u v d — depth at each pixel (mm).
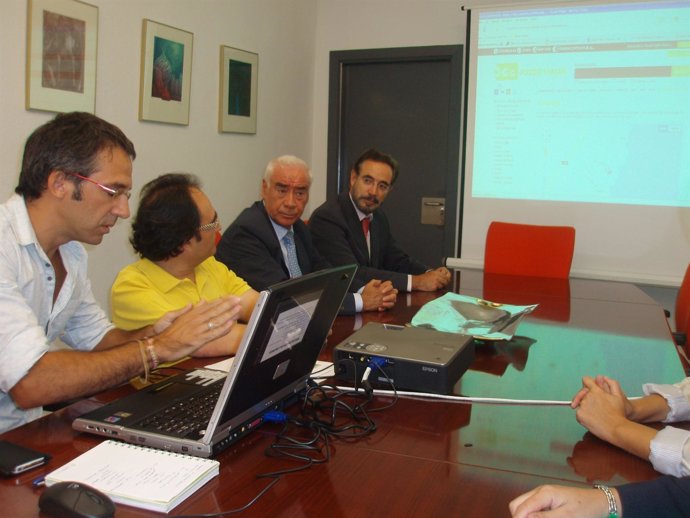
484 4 4105
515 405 1285
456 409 1253
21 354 1175
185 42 3285
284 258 2533
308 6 4469
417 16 4312
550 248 3225
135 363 1225
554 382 1439
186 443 1004
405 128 4465
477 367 1546
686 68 3533
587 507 851
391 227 4547
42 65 2520
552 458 1041
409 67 4406
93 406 1237
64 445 1046
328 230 2789
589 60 3705
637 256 3703
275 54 4133
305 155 4625
